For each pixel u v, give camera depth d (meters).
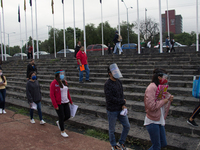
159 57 9.28
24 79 10.48
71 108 4.47
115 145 3.36
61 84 4.18
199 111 3.80
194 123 3.91
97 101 6.02
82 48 7.59
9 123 5.29
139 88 6.17
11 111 6.68
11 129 4.80
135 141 3.93
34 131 4.67
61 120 4.26
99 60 10.52
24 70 12.96
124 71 8.12
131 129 4.30
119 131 4.20
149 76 7.00
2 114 6.25
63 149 3.69
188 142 3.57
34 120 5.58
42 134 4.48
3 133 4.51
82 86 7.63
